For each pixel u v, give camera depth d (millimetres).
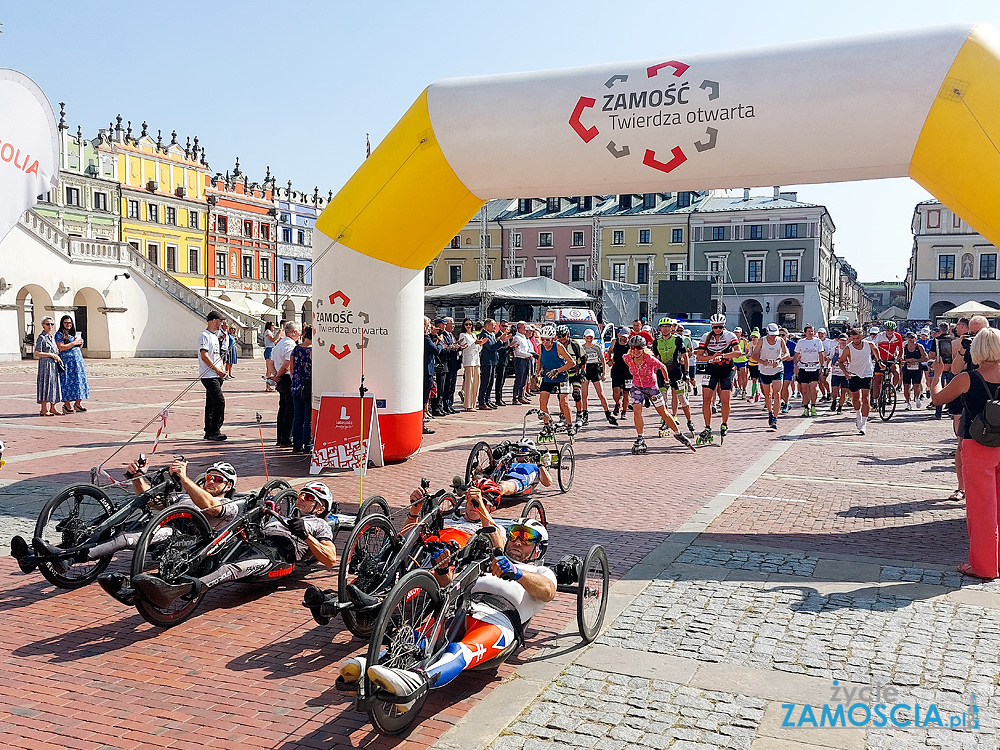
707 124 7777
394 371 10664
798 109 7469
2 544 7121
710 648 5125
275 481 6293
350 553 5551
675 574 6590
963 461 6578
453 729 4078
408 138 9227
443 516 5348
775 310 68750
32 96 4297
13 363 33906
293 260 67250
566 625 5512
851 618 5641
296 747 3908
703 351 13500
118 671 4746
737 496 9531
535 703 4371
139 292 43500
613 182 8578
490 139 8742
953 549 7352
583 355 15266
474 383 18672
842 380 19219
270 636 5305
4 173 4223
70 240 39250
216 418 13039
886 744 3996
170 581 5379
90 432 13836
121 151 52438
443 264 78750
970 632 5406
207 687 4551
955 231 61719
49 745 3900
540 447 9508
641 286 72312
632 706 4348
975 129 6977
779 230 68188
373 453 10672
